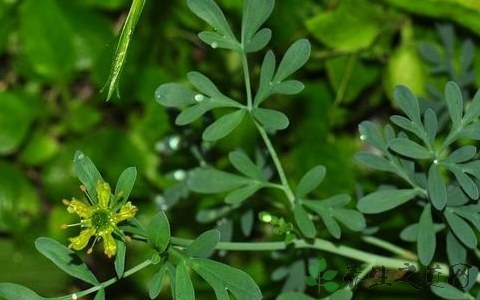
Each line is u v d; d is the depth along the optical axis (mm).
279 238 432
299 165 462
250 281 303
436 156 322
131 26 296
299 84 323
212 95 328
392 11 444
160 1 453
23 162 480
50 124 480
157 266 436
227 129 328
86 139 473
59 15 462
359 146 474
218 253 395
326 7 449
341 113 471
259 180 346
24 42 465
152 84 463
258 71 458
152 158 465
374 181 459
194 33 461
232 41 326
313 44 449
